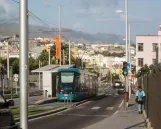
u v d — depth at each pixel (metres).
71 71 46.00
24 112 9.95
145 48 105.69
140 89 29.02
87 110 33.59
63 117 26.78
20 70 9.97
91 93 59.78
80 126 20.95
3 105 10.41
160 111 12.82
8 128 9.84
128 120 23.23
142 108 30.59
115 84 101.81
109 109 34.69
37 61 120.62
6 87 71.19
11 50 141.50
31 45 165.62
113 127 19.33
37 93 66.12
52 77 54.03
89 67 158.25
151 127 18.05
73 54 146.25
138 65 105.69
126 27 42.97
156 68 14.99
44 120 24.45
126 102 34.72
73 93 45.19
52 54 114.25
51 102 44.41
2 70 54.16
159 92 13.25
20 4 9.94
